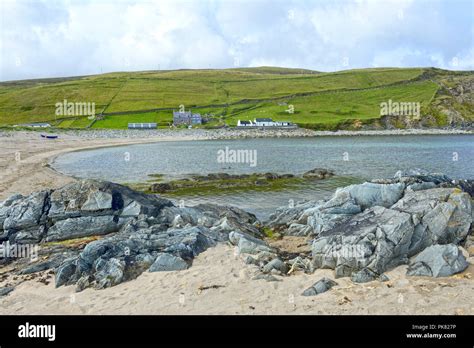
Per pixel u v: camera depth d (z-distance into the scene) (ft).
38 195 90.43
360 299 50.19
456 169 196.65
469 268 57.21
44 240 81.97
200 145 359.66
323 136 470.39
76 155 267.80
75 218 86.17
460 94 642.22
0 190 135.44
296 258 65.87
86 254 64.13
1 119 565.53
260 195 143.43
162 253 63.67
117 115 575.79
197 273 60.54
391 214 65.92
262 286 55.36
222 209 106.83
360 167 210.59
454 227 65.21
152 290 55.06
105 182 93.81
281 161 239.91
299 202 122.52
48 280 61.00
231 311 48.24
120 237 73.72
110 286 57.11
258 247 70.03
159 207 94.58
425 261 58.18
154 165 221.25
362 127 517.14
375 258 58.08
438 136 455.63
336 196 89.61
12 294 56.13
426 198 69.10
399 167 207.92
